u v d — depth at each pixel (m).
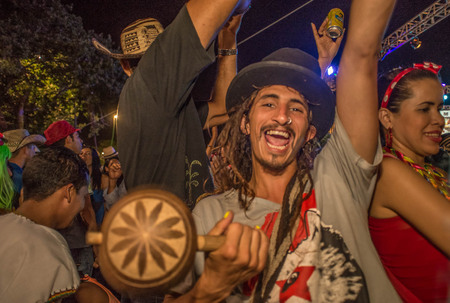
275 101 1.44
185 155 1.78
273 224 1.32
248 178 1.55
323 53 2.20
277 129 1.40
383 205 1.46
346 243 1.25
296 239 1.25
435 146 1.63
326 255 1.23
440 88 1.65
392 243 1.45
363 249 1.28
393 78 1.70
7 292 1.58
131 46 2.04
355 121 1.34
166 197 0.72
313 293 1.18
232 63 2.27
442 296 1.35
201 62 1.61
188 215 0.72
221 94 2.25
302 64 1.48
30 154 3.81
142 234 0.68
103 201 4.27
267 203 1.37
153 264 0.68
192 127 1.88
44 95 21.72
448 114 15.54
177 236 0.69
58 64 21.11
